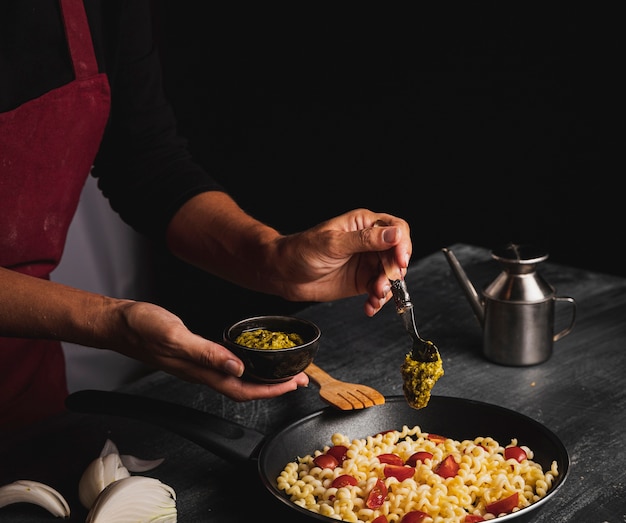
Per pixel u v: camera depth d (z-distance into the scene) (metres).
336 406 1.30
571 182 3.91
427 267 2.23
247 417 1.46
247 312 4.00
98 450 1.34
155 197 1.72
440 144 4.18
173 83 4.28
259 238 1.53
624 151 3.74
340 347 1.75
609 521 1.12
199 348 1.14
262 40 4.31
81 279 3.27
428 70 4.12
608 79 3.71
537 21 3.82
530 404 1.48
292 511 1.03
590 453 1.31
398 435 1.32
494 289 1.64
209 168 4.48
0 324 1.22
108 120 1.74
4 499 1.17
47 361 1.88
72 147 1.65
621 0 3.59
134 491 1.10
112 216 3.34
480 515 1.13
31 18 1.54
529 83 3.90
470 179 4.15
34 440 1.37
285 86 4.38
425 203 4.29
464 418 1.33
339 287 1.49
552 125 3.89
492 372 1.62
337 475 1.21
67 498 1.21
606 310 1.91
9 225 1.61
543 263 2.24
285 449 1.26
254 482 1.24
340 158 4.40
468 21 3.98
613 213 3.82
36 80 1.57
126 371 3.34
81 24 1.60
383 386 1.56
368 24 4.19
